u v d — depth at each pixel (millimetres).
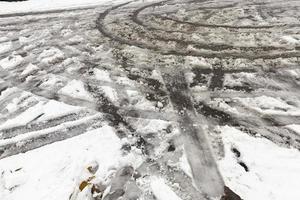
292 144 4043
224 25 8555
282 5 10148
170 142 4199
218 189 3447
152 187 3533
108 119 4773
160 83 5719
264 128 4352
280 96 5062
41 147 4297
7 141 4473
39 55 7277
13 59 7141
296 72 5820
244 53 6742
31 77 6242
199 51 6969
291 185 3436
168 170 3750
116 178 3650
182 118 4680
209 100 5094
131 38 7957
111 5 11352
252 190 3400
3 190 3650
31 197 3502
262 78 5676
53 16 10352
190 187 3504
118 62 6656
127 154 4008
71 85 5824
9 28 9391
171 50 7102
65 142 4340
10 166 3996
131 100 5227
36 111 5094
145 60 6672
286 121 4465
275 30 7941
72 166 3883
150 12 10203
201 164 3795
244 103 4938
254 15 9273
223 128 4398
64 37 8328
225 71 6027
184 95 5285
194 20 9125
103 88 5641
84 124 4691
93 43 7785
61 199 3434
